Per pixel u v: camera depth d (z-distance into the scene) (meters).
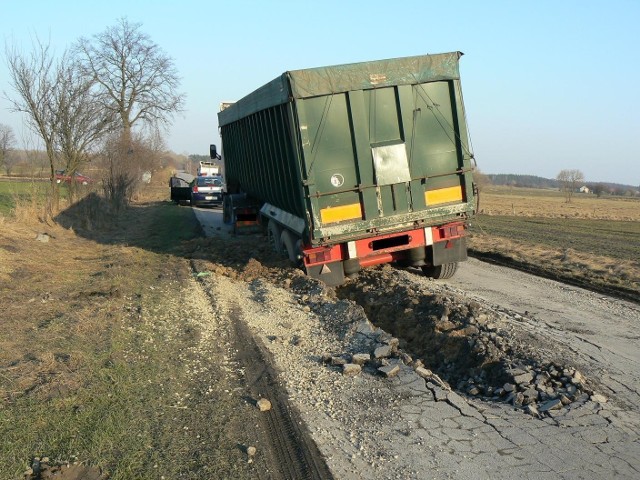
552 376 6.09
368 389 6.09
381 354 6.83
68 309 9.19
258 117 13.27
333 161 9.62
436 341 7.52
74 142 21.27
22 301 9.64
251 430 5.14
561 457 4.66
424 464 4.59
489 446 4.86
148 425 5.14
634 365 6.73
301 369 6.76
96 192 25.19
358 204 9.78
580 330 8.20
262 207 15.96
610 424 5.19
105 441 4.78
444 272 11.66
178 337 7.89
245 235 18.47
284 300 10.06
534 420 5.32
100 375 6.25
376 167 9.70
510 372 6.17
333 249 10.23
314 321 8.77
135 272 12.97
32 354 6.85
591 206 54.19
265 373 6.59
